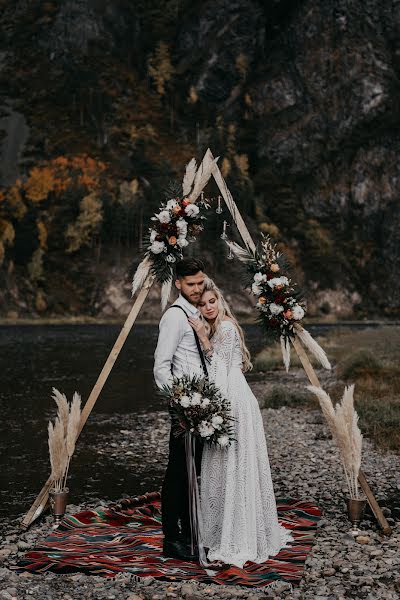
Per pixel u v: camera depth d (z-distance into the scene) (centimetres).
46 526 563
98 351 3162
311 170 12431
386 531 532
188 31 14512
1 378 1869
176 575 444
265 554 475
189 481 473
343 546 500
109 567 455
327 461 805
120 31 14900
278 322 561
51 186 10312
